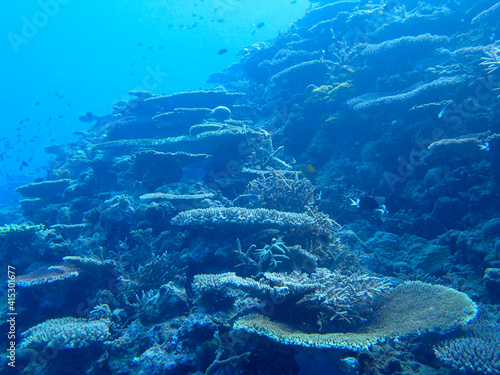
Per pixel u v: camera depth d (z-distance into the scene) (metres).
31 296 2.24
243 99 4.73
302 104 3.66
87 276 2.19
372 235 2.65
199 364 1.53
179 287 1.96
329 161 3.23
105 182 3.30
